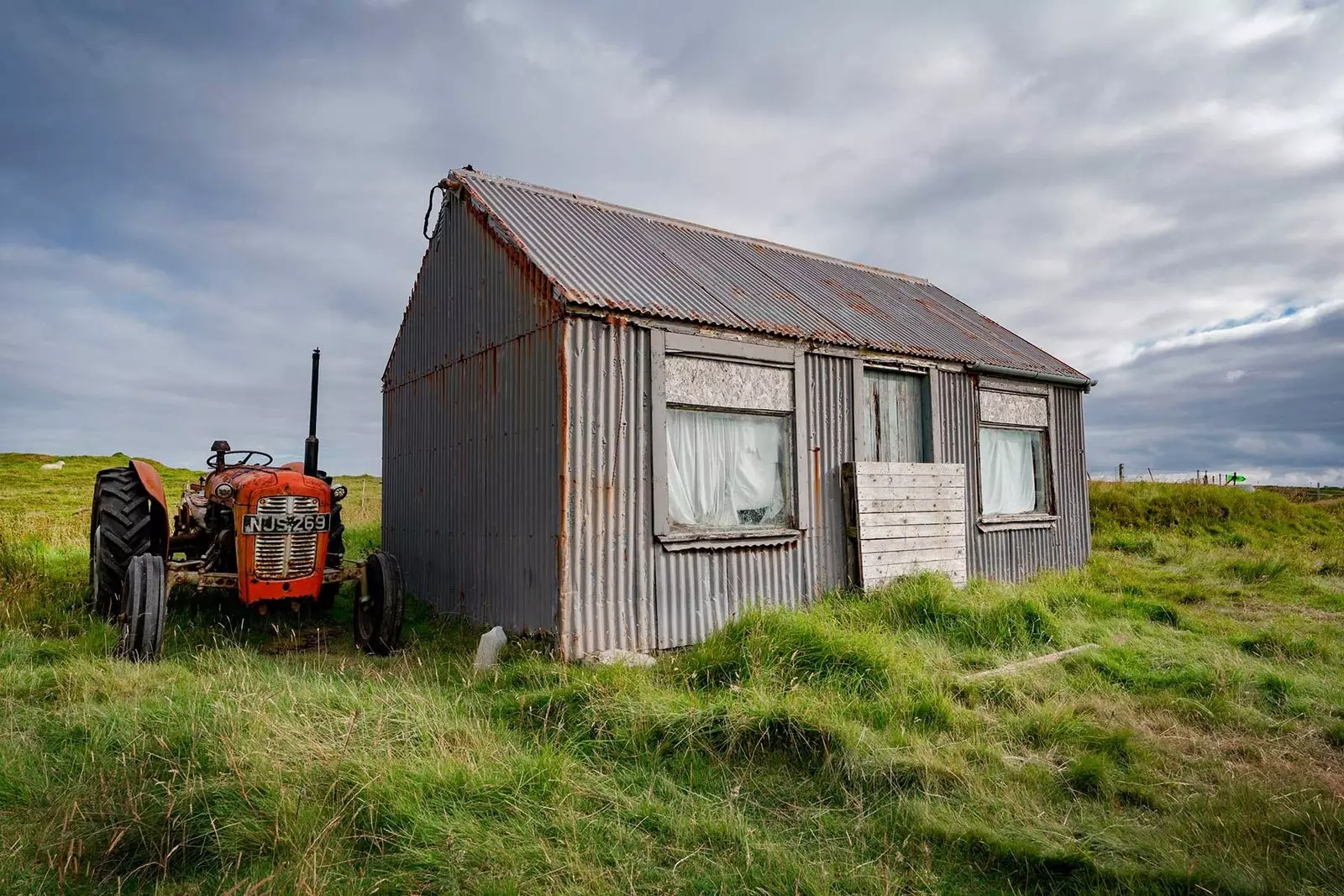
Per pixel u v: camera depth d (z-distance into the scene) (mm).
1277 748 4574
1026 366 10438
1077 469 11570
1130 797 3875
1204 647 6602
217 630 7023
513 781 3568
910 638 6527
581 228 8352
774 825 3445
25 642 5812
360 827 3178
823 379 8250
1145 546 13406
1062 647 6562
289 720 3979
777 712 4297
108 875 2865
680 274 8133
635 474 6629
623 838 3203
